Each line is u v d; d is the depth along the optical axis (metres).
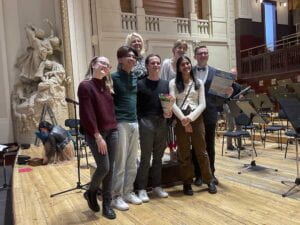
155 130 2.98
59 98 7.50
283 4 12.55
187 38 9.91
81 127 2.64
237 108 4.26
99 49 8.59
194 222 2.48
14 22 8.04
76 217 2.72
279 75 9.94
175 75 3.42
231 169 4.19
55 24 8.48
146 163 3.01
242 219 2.50
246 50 10.98
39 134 5.23
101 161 2.54
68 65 7.94
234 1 11.00
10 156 6.77
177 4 10.23
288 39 11.19
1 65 7.81
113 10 8.79
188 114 3.06
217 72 3.22
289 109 2.99
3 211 3.85
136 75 3.04
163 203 2.94
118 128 2.78
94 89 2.57
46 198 3.30
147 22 9.37
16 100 7.77
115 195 2.88
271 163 4.44
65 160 5.26
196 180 3.47
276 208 2.71
